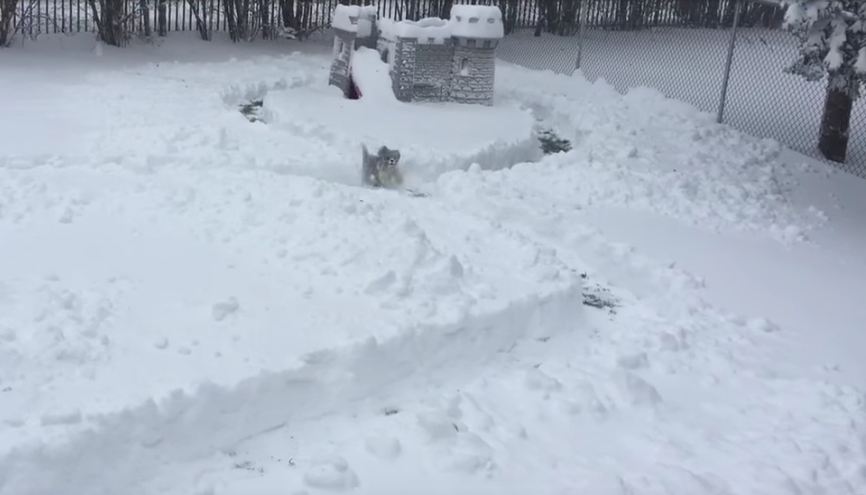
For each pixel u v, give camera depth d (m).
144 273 4.05
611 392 3.70
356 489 2.95
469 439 3.23
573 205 6.25
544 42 14.13
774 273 5.46
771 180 7.40
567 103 9.46
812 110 10.45
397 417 3.37
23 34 10.27
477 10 8.78
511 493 3.01
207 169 5.73
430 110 8.62
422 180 6.68
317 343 3.49
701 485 3.12
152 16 12.94
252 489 2.91
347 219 4.67
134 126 6.84
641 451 3.36
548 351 4.06
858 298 5.20
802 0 7.42
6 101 7.55
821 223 6.59
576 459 3.25
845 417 3.70
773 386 3.96
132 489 2.85
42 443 2.73
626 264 5.30
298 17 12.63
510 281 4.37
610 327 4.39
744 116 10.07
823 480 3.27
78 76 8.96
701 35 15.58
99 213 4.77
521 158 7.69
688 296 4.91
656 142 8.15
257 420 3.22
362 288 4.01
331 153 6.57
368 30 9.11
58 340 3.31
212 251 4.36
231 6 11.82
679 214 6.36
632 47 14.09
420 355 3.70
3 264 4.01
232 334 3.52
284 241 4.46
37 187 4.98
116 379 3.12
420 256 4.29
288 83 9.54
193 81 9.05
